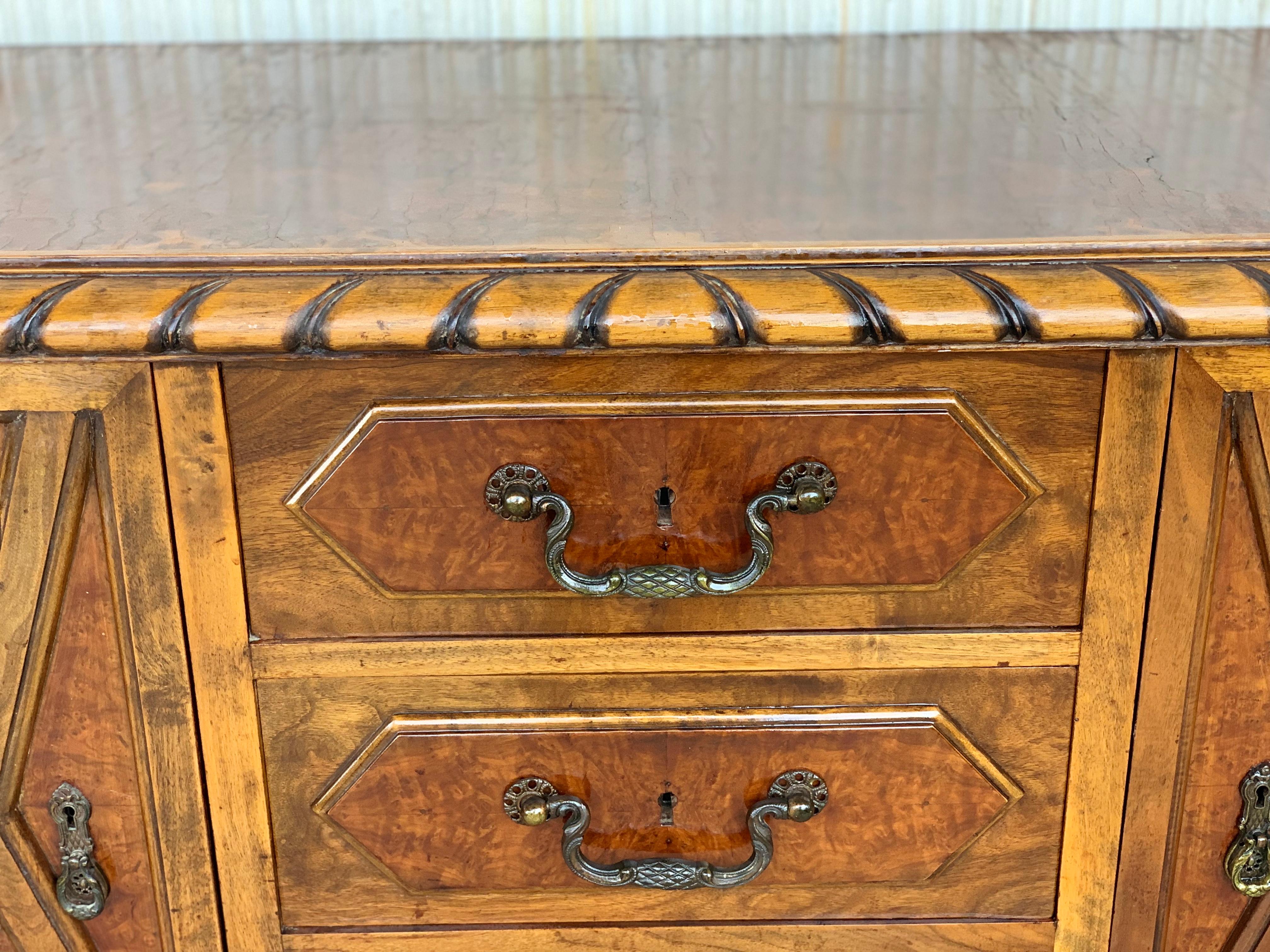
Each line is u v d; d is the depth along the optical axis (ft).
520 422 2.06
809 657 2.25
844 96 3.10
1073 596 2.19
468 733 2.29
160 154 2.66
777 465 2.10
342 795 2.32
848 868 2.40
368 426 2.06
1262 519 2.13
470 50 3.64
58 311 1.92
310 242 2.09
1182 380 2.03
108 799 2.32
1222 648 2.22
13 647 2.20
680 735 2.30
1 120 2.93
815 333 1.90
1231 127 2.75
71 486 2.10
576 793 2.34
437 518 2.13
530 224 2.17
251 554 2.15
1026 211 2.20
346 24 3.77
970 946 2.46
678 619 2.22
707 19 3.77
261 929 2.43
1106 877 2.39
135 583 2.16
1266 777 2.31
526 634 2.23
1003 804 2.34
